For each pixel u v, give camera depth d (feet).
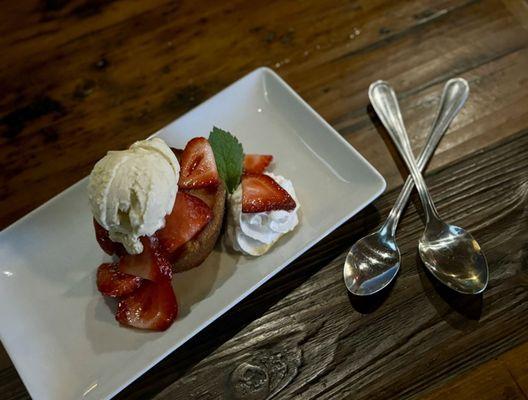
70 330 1.19
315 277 1.22
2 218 1.34
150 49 1.55
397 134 1.35
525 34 1.49
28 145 1.43
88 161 1.40
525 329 1.13
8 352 1.15
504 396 1.08
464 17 1.54
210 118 1.38
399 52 1.50
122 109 1.46
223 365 1.14
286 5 1.59
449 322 1.15
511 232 1.24
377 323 1.16
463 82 1.40
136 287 1.18
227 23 1.57
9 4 1.62
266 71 1.41
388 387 1.10
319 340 1.15
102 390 1.10
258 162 1.32
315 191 1.30
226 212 1.26
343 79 1.47
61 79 1.51
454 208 1.28
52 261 1.26
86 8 1.62
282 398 1.10
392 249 1.21
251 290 1.16
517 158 1.32
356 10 1.57
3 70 1.54
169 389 1.13
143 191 1.09
